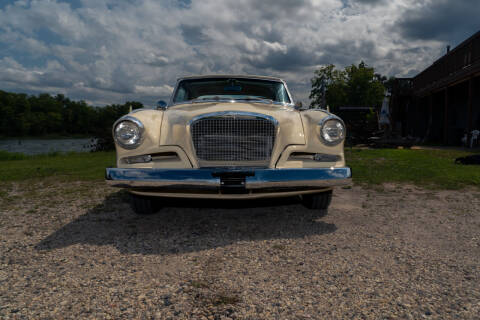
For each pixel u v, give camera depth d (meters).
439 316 1.50
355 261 2.16
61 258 2.24
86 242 2.57
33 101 133.00
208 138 2.80
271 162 2.82
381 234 2.73
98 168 8.16
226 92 4.13
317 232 2.81
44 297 1.70
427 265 2.08
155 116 3.03
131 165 2.81
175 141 2.81
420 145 16.05
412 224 3.02
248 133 2.81
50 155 15.51
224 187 2.66
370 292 1.74
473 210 3.52
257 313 1.55
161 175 2.68
